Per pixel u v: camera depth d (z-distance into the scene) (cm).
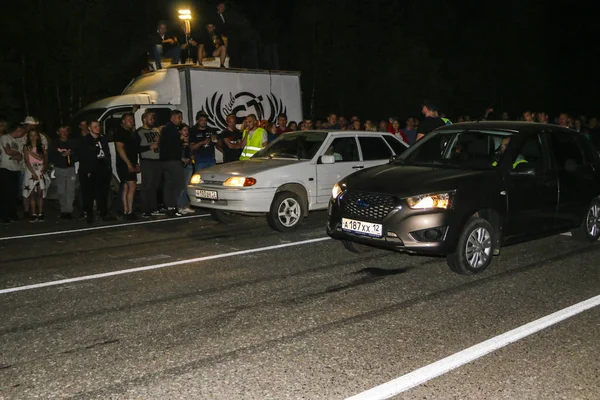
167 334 478
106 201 1035
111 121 1160
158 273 668
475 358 427
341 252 765
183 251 780
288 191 908
